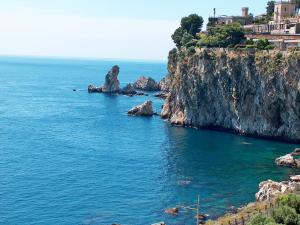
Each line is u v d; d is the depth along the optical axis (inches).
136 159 4453.7
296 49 5354.3
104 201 3191.4
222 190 3479.3
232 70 5821.9
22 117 6904.5
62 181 3631.9
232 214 2765.7
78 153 4648.1
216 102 6136.8
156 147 5029.5
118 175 3858.3
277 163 4271.7
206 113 6240.2
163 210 3038.9
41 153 4589.1
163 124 6614.2
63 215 2913.4
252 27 7632.9
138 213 2979.8
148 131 6023.6
